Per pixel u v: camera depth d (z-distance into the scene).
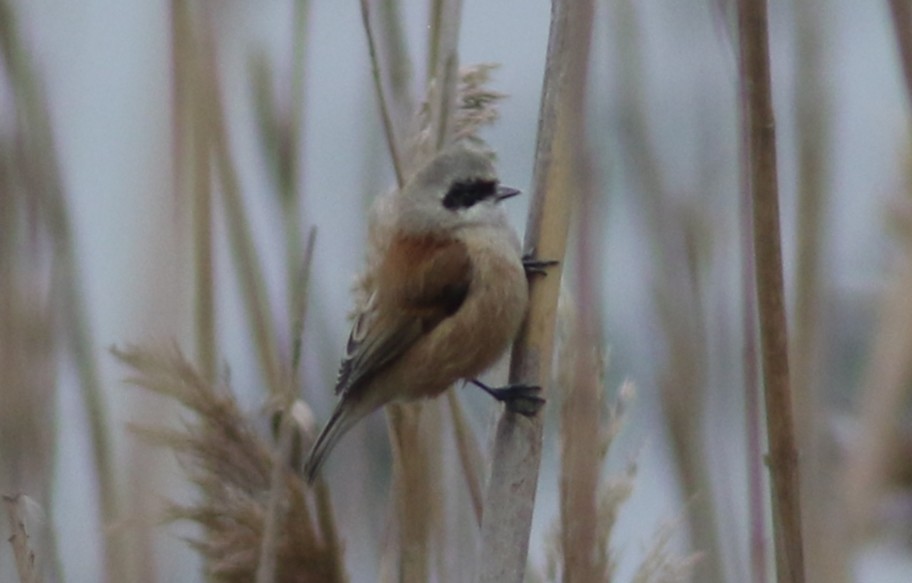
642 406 8.79
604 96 8.65
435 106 8.17
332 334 8.77
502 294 7.51
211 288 8.66
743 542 8.19
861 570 8.49
